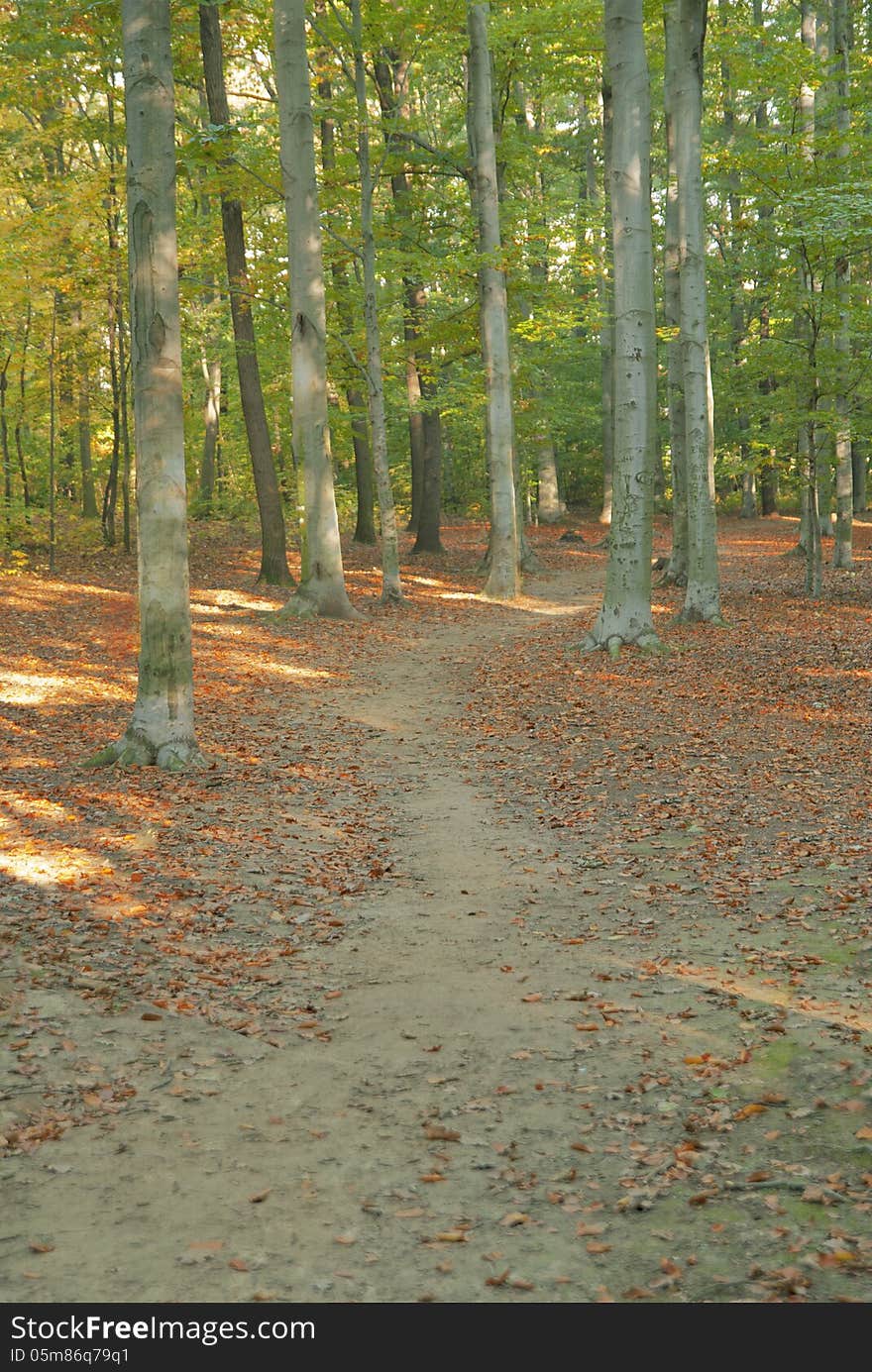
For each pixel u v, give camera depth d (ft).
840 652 53.47
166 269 35.78
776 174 62.64
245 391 76.74
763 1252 12.86
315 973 21.99
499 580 81.56
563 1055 18.26
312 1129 16.07
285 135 65.00
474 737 43.11
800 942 22.47
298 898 26.09
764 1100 16.42
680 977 21.21
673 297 79.30
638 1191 14.23
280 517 78.95
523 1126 16.03
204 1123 16.24
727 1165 14.70
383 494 76.33
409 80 108.99
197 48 75.31
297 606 68.59
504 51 84.12
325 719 46.09
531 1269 12.75
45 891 25.64
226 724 44.24
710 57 69.82
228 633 62.80
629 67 54.08
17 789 34.04
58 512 105.70
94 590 72.79
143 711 37.70
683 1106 16.43
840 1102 16.19
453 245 96.48
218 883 26.86
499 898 26.18
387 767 39.11
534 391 120.67
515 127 92.27
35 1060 17.90
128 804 32.83
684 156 61.62
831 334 72.02
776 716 42.83
